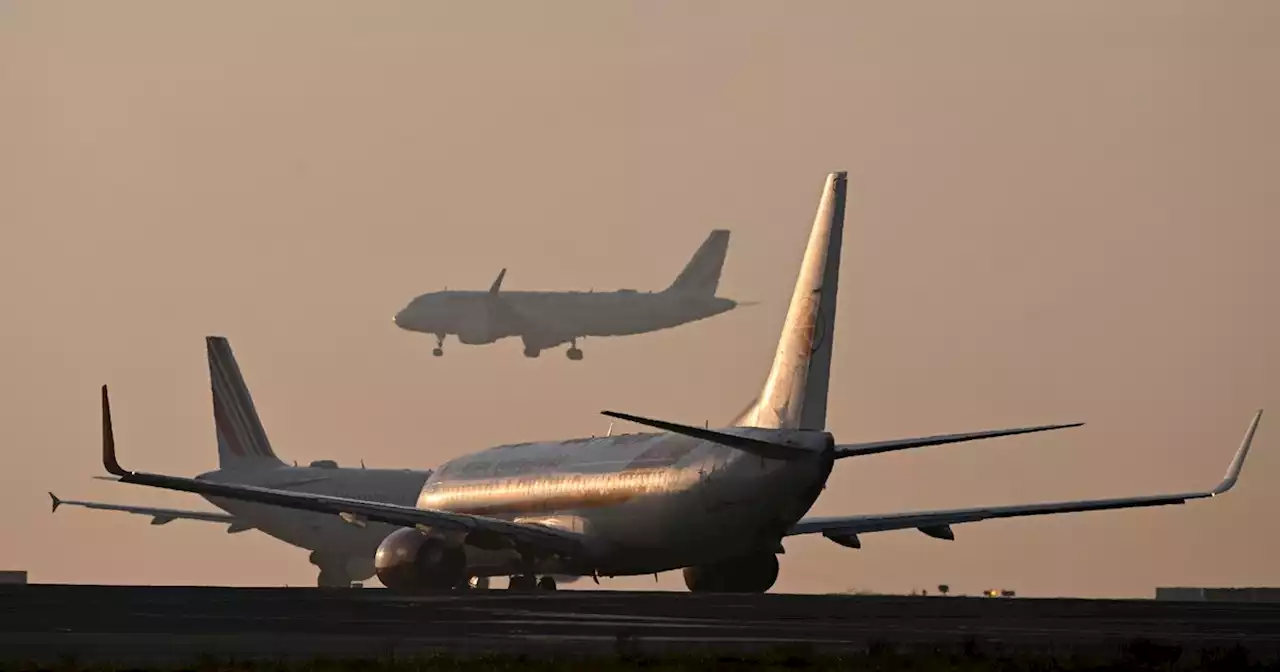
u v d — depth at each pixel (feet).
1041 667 365.81
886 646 395.75
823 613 571.28
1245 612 643.45
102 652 395.34
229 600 654.53
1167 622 538.06
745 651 397.80
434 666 355.77
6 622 499.10
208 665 356.79
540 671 349.20
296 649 403.95
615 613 560.20
